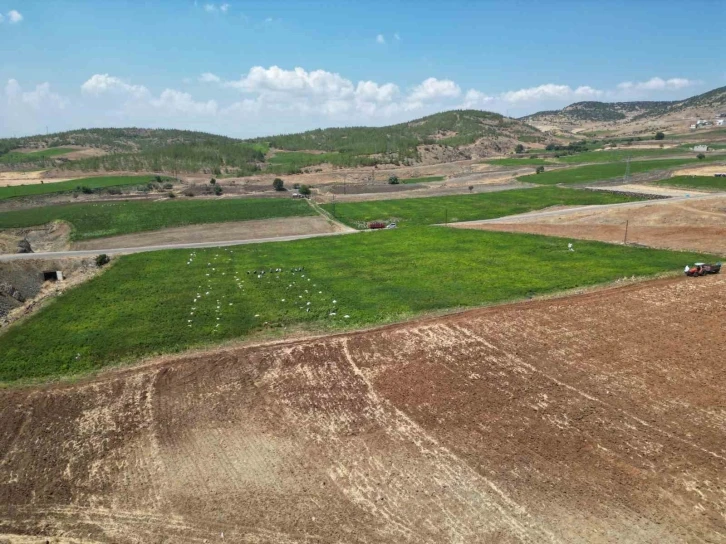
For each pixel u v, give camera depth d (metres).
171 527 23.86
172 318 48.62
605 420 30.73
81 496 26.06
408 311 49.09
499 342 41.22
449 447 28.73
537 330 43.12
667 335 41.28
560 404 32.50
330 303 51.84
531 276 58.41
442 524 23.50
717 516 23.50
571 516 23.73
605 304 47.94
